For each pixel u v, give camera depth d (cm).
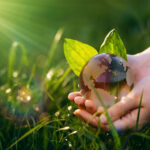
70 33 151
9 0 169
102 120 57
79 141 64
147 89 58
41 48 134
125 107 57
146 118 58
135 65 65
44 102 81
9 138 68
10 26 158
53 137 64
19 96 80
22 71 99
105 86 58
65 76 89
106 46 63
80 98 62
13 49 98
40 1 178
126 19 157
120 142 57
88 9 179
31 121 73
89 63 60
